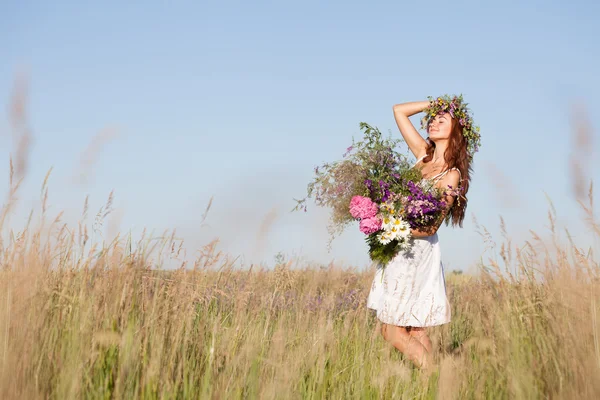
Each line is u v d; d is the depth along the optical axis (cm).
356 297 579
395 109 521
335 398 338
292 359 352
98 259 328
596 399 276
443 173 474
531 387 287
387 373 361
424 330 461
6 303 293
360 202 450
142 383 276
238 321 378
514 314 328
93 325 298
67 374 263
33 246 319
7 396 251
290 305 491
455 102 483
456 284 702
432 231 455
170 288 338
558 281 335
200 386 299
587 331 306
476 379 331
